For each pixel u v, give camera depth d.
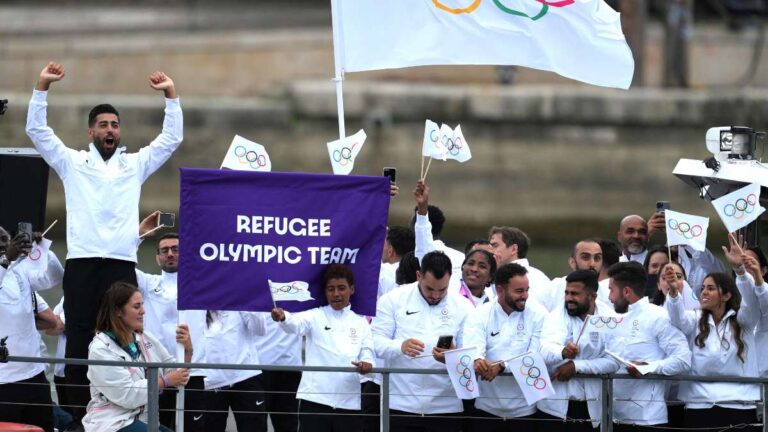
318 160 91.56
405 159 91.31
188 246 28.81
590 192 92.62
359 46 33.16
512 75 99.50
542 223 92.44
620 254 36.28
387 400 29.00
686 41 97.62
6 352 27.91
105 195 30.11
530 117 92.06
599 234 92.62
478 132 92.00
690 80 104.88
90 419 28.27
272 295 28.77
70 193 30.14
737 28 109.25
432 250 33.09
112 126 30.30
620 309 30.84
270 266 29.16
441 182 91.56
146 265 74.00
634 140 92.94
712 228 89.50
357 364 28.77
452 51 33.56
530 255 88.88
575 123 92.69
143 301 31.52
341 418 30.33
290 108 91.56
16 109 85.88
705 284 30.75
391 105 91.75
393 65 33.28
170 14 108.50
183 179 28.72
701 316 30.88
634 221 36.44
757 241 33.88
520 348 30.28
